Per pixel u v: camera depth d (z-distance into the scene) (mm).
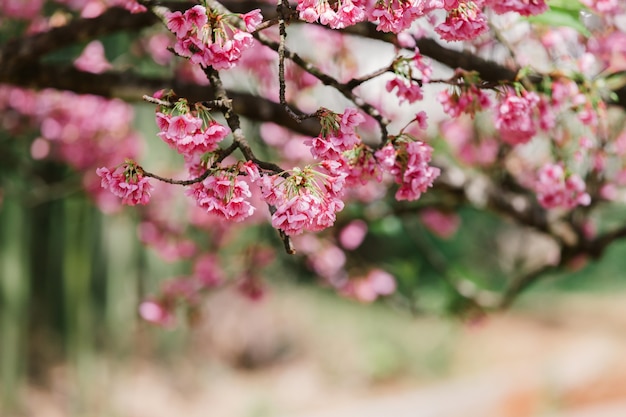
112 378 7051
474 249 11984
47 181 5043
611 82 1998
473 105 1591
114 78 2072
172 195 4363
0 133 4285
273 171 1219
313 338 9461
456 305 3549
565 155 2660
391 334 9820
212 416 7383
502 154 3004
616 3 2064
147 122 5961
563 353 9367
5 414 6277
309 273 11539
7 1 3385
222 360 8531
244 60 2713
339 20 1260
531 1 1441
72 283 6656
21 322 6602
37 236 7336
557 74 1870
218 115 2664
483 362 9195
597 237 2781
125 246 7074
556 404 7273
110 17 1979
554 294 13578
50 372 7027
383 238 11836
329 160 1250
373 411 7555
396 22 1291
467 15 1372
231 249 4773
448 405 7586
